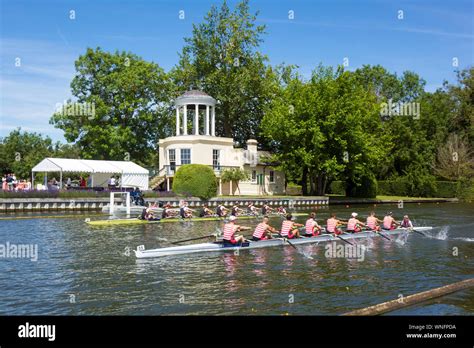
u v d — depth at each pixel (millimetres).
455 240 26031
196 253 20984
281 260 19594
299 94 57562
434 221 36875
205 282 15727
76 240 24609
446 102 78688
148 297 13984
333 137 55875
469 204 60438
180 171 50156
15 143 76250
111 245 23031
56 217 37281
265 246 22859
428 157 74500
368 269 17922
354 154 57500
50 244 23281
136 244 23312
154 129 68250
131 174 51906
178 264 18641
